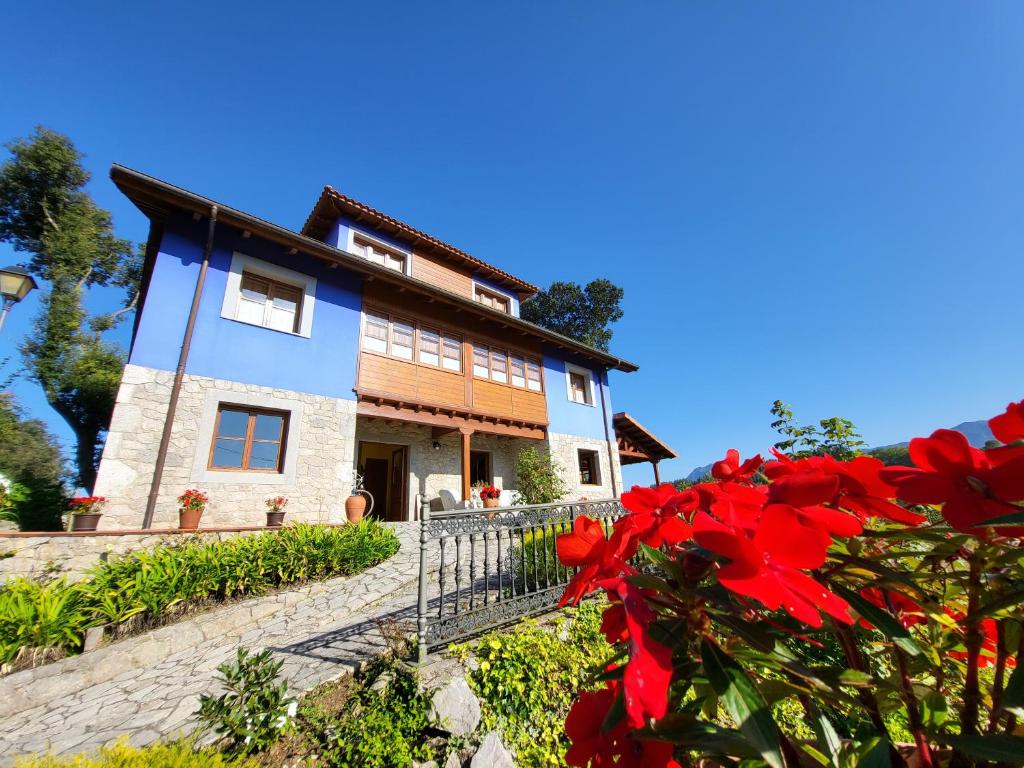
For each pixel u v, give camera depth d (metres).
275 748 2.22
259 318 7.54
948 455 0.49
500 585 3.32
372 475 10.97
